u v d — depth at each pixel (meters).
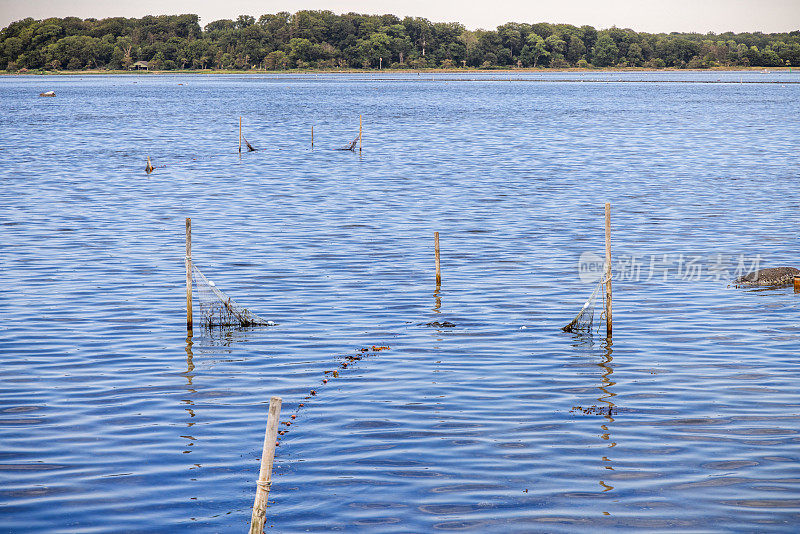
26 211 53.62
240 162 81.94
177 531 17.19
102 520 17.55
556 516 17.69
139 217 51.94
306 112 158.62
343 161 82.44
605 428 21.75
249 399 23.72
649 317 31.28
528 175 71.12
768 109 158.62
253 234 46.66
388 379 25.19
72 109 169.00
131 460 20.08
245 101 195.50
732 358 26.88
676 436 21.28
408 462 19.97
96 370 25.92
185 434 21.47
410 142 101.44
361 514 17.78
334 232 47.16
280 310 32.34
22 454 20.33
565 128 121.00
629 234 46.38
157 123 134.00
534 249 42.81
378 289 35.28
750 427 21.78
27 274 37.62
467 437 21.25
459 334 29.42
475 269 38.72
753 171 72.12
